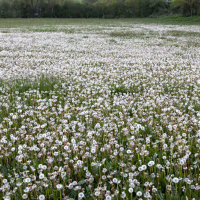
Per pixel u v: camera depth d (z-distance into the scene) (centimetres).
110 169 296
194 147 346
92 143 338
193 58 1181
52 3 6856
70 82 742
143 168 252
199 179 267
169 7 6744
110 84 721
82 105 503
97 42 1811
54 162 312
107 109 480
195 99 542
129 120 412
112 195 234
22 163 301
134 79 774
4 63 1002
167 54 1310
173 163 291
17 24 3834
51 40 1869
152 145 360
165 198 257
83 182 272
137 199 249
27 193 252
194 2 5081
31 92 622
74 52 1384
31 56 1230
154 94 604
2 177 280
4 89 634
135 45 1673
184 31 2664
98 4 7162
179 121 406
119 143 372
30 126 407
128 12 6988
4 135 377
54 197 253
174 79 753
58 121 449
